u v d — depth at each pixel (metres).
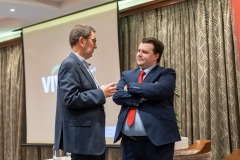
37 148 6.28
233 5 3.46
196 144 3.37
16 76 6.69
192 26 4.48
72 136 2.05
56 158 3.22
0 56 6.96
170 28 4.71
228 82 4.08
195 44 4.45
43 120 6.07
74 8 5.29
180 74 4.55
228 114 4.09
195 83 4.38
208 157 3.08
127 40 5.18
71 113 2.08
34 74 6.22
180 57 4.57
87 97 2.04
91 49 2.24
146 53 2.29
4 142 6.81
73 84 2.06
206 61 4.24
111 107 5.07
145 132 2.11
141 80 2.30
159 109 2.14
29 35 6.29
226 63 4.12
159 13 4.84
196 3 4.48
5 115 6.85
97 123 2.09
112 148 5.17
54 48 5.89
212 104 4.12
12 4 4.99
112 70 5.09
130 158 2.18
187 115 4.42
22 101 6.52
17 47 6.76
